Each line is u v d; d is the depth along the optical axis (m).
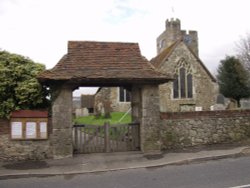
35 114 10.90
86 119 34.25
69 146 10.97
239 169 8.78
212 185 7.23
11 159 10.69
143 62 12.00
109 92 33.66
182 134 12.50
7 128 10.78
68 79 10.46
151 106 11.73
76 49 11.91
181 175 8.41
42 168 9.62
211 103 32.72
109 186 7.60
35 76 11.26
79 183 8.03
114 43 12.55
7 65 11.26
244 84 34.25
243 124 13.53
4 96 10.87
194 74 32.34
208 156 10.51
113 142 11.90
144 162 10.11
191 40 45.00
